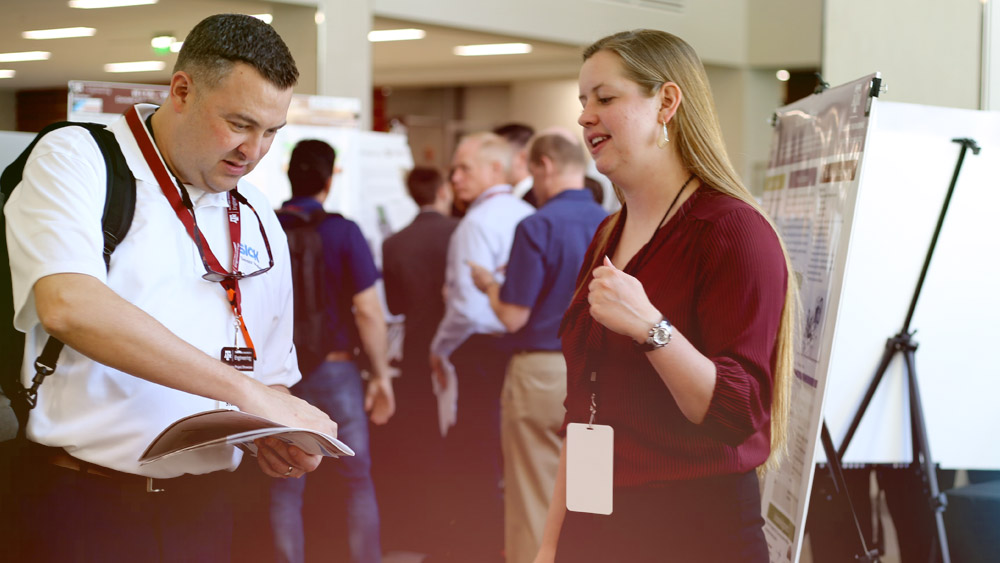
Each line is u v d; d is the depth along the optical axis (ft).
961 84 9.73
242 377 5.19
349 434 11.42
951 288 8.53
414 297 15.08
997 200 8.51
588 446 5.28
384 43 27.40
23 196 5.15
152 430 5.43
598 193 16.17
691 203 5.27
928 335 8.54
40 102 18.22
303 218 11.23
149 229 5.40
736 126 28.30
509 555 11.99
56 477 5.39
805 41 27.20
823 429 8.02
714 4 27.40
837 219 6.81
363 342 12.10
